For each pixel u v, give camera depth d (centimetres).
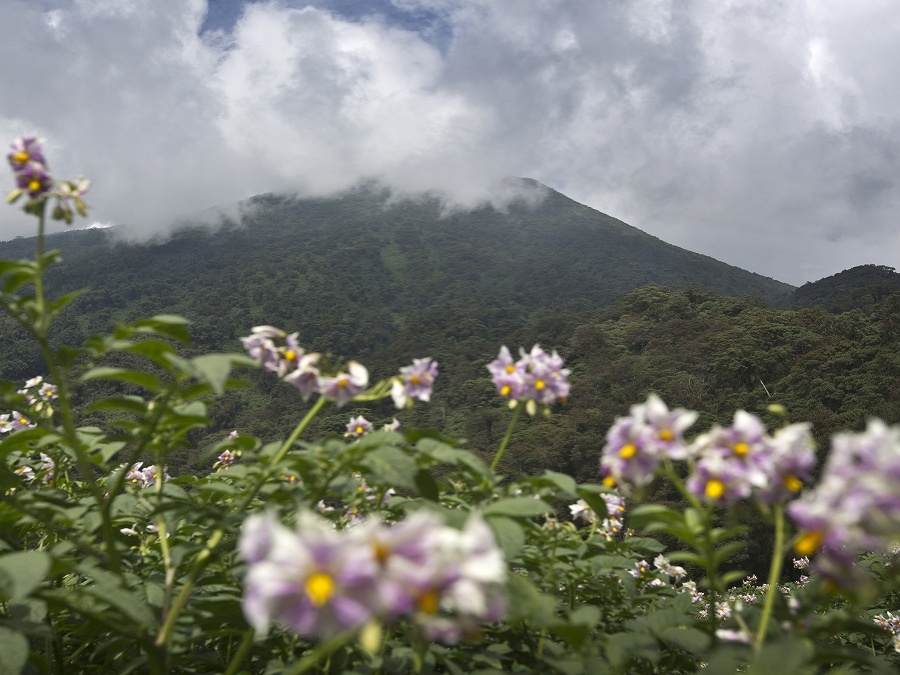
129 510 341
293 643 284
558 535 364
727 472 209
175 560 295
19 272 254
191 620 266
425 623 138
